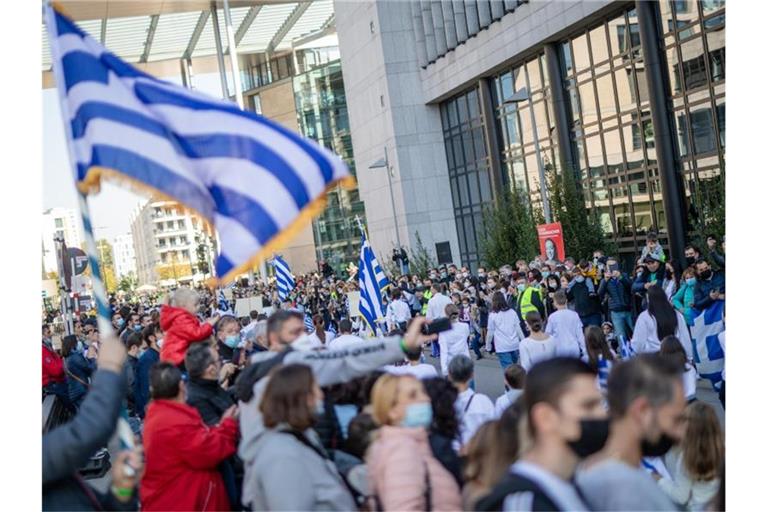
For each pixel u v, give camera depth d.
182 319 7.56
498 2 34.34
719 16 23.31
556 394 2.92
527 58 34.75
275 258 25.34
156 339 11.50
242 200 4.66
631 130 28.34
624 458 2.99
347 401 4.99
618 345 15.84
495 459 3.70
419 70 43.59
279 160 4.71
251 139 4.72
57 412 12.45
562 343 12.16
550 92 32.47
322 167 4.76
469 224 42.62
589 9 28.39
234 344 8.70
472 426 6.07
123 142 4.52
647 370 3.00
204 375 6.00
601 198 30.44
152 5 42.75
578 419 2.92
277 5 52.69
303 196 4.71
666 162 25.83
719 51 23.50
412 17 43.38
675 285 15.59
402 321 20.27
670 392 2.98
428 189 43.47
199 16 50.97
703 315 9.92
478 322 21.50
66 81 4.49
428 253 43.19
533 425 2.98
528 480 2.78
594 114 30.36
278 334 5.21
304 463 3.95
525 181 36.47
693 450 4.63
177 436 4.90
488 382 16.41
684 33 24.80
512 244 29.84
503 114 37.50
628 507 2.81
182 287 7.72
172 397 5.06
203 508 4.97
